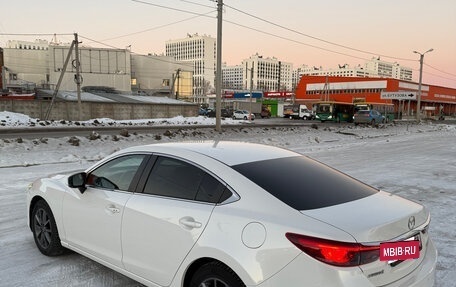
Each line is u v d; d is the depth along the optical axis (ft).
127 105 177.78
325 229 8.71
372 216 9.50
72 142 52.60
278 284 8.69
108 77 332.60
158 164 12.12
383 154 53.47
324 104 177.88
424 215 10.73
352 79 269.85
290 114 220.23
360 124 147.02
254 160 11.62
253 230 9.25
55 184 15.23
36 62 350.64
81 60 323.16
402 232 9.55
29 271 14.25
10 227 19.07
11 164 38.29
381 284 8.87
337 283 8.27
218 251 9.52
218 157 11.36
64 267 14.65
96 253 13.19
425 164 43.57
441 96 302.86
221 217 9.85
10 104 150.61
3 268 14.47
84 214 13.52
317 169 12.43
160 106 188.96
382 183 32.12
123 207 12.07
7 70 328.70
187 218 10.40
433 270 10.42
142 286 13.21
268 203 9.71
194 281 10.28
